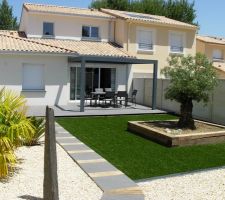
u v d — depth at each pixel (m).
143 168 9.97
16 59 21.17
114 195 7.36
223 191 7.98
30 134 8.97
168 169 9.95
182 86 14.20
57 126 15.91
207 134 13.35
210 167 10.26
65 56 22.34
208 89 14.42
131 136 14.34
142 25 28.00
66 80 22.66
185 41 30.05
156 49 28.73
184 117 14.80
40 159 9.77
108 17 27.78
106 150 11.88
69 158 10.38
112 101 24.42
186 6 46.00
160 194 7.67
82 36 27.58
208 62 14.61
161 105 23.42
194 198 7.47
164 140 12.98
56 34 26.70
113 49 26.08
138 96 26.16
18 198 6.88
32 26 26.12
